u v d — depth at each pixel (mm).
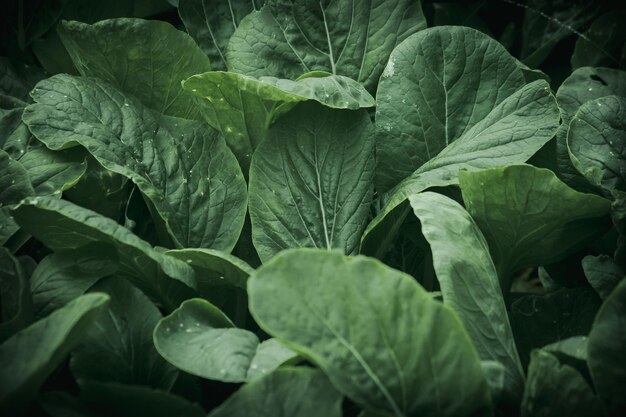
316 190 825
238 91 823
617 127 826
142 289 792
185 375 746
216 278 799
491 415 663
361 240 795
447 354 652
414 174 822
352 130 836
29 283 749
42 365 645
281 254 654
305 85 813
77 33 842
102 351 718
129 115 839
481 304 715
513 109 833
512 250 809
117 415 691
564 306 806
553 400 682
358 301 653
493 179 766
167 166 827
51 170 827
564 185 757
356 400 643
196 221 819
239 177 836
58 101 829
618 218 772
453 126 849
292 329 642
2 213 807
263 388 658
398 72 851
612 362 680
